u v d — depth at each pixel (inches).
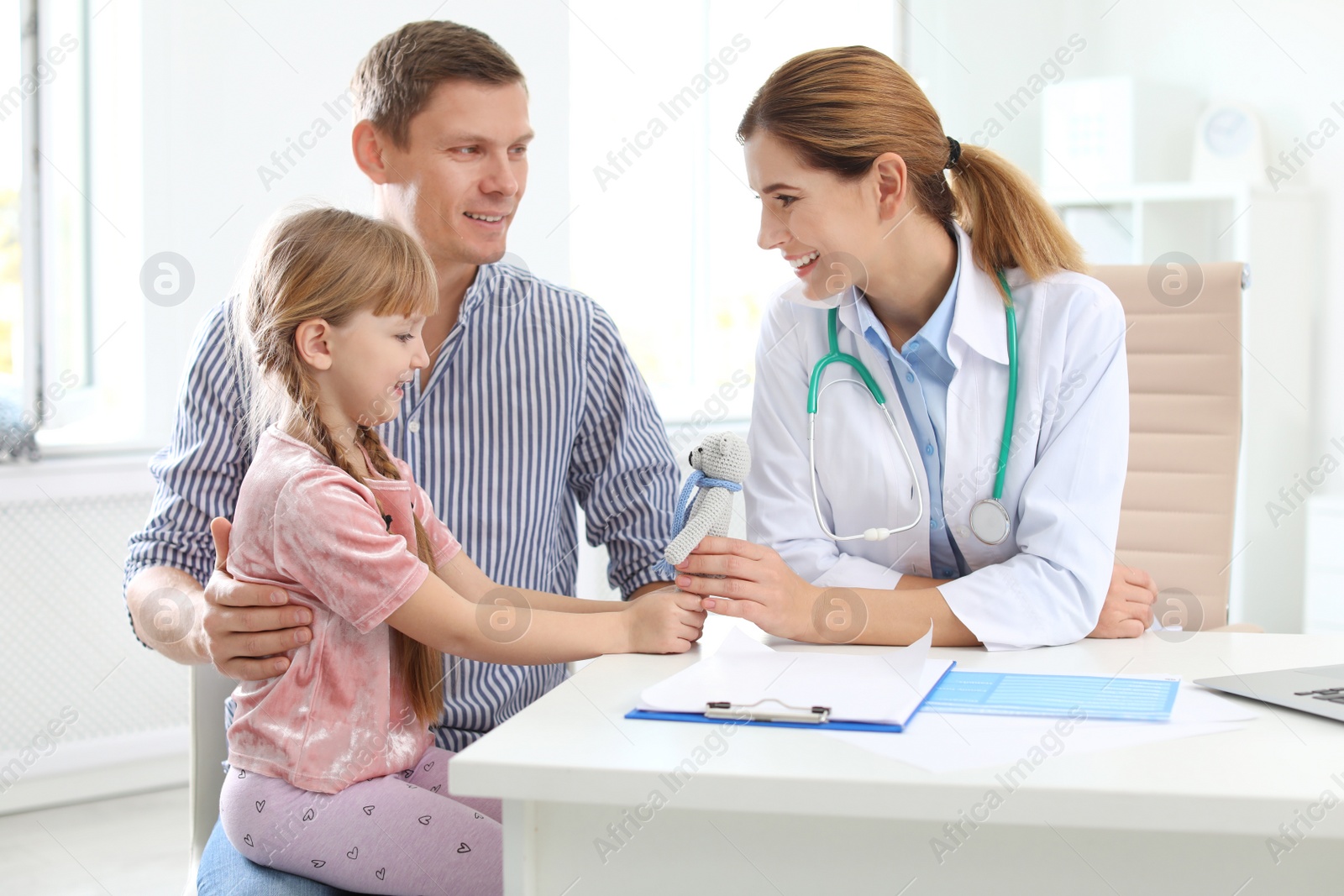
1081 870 26.7
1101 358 44.7
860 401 48.9
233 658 38.5
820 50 44.8
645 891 28.4
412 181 47.6
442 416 49.6
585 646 40.1
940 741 28.6
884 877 27.3
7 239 88.3
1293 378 127.8
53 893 72.9
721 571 40.4
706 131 136.6
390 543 38.1
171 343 94.7
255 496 39.0
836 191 44.0
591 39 126.3
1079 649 40.1
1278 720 30.1
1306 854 26.0
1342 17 128.3
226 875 37.9
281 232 41.4
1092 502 43.3
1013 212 46.1
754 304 140.5
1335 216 128.8
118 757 91.3
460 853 36.8
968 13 145.4
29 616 87.7
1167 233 136.2
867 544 50.0
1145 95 136.3
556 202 113.7
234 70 95.0
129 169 93.1
